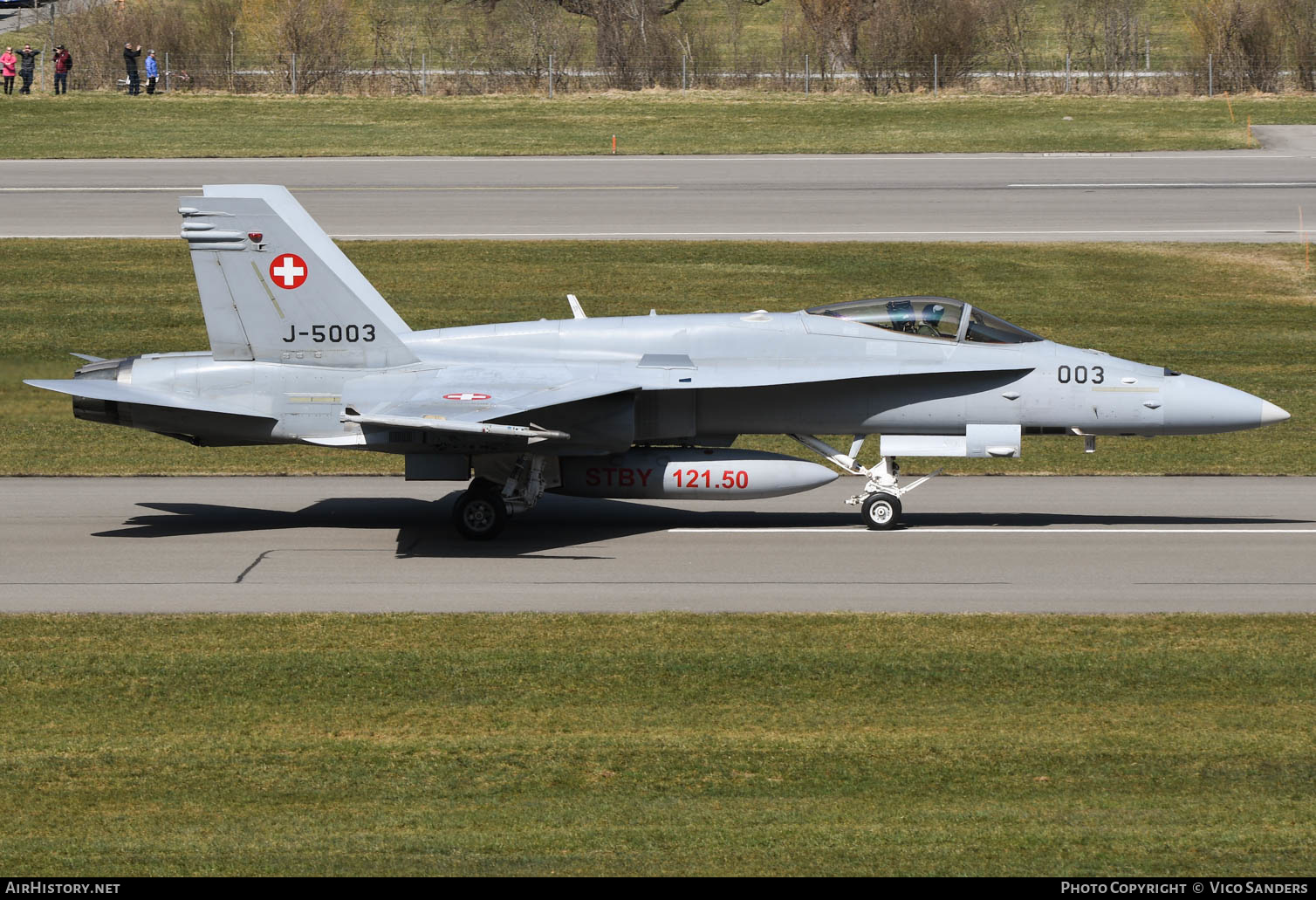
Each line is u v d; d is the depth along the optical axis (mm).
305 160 165375
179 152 167250
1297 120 187250
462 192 149250
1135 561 59344
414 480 63469
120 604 52031
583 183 154250
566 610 51750
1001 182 154625
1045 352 64438
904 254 126312
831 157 170000
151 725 39688
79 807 34156
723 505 72000
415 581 56000
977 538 63938
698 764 37062
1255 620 50094
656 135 182250
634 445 67750
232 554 60000
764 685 43250
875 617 50469
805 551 61500
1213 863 31156
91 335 104812
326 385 63375
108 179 153000
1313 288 117688
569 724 40000
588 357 64812
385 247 126938
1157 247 128625
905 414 64812
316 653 46000
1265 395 93188
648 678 43781
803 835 32625
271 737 38812
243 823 33219
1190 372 98312
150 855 31359
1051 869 30750
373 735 39031
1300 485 75000
